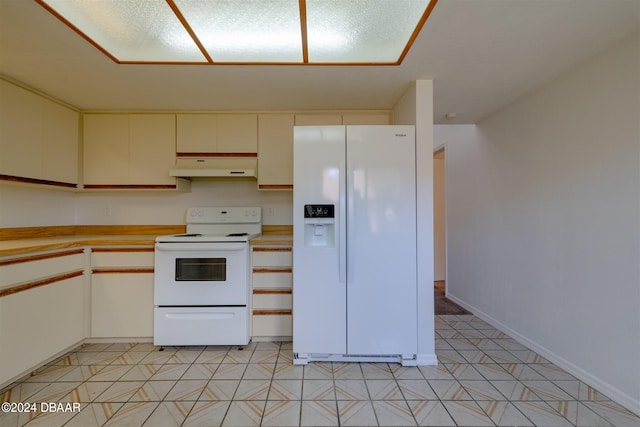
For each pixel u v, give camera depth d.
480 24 1.56
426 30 1.60
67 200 2.86
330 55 1.90
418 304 2.16
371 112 2.81
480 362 2.20
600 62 1.84
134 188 2.76
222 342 2.39
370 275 2.15
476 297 3.25
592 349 1.89
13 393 1.81
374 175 2.14
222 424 1.55
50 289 2.12
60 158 2.53
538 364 2.17
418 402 1.73
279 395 1.79
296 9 1.49
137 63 1.93
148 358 2.25
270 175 2.78
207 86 2.28
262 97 2.50
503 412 1.64
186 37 1.71
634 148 1.65
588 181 1.92
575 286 2.01
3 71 2.04
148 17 1.54
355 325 2.15
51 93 2.39
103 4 1.44
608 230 1.79
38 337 2.03
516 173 2.61
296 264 2.15
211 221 2.90
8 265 1.85
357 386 1.89
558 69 2.04
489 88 2.34
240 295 2.40
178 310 2.39
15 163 2.18
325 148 2.15
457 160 3.69
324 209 2.14
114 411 1.65
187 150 2.78
